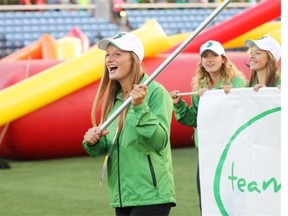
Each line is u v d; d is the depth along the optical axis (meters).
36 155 18.42
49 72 18.27
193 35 7.80
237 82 10.50
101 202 13.27
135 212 7.69
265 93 7.52
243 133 7.61
